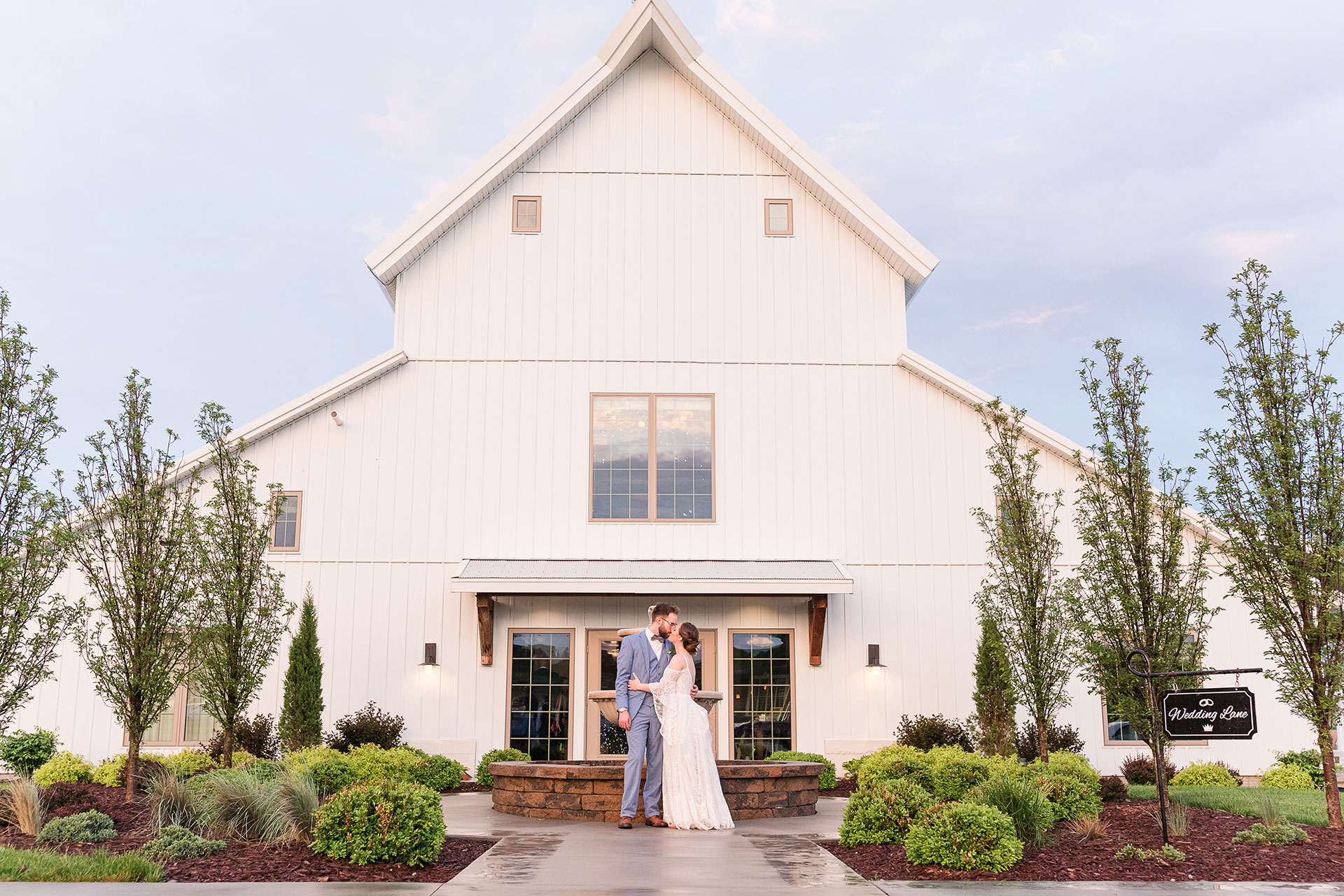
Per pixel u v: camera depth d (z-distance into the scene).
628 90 20.06
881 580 18.50
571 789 11.52
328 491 18.23
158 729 17.22
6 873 7.36
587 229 19.53
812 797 12.43
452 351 18.94
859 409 19.06
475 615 18.06
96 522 10.86
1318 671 10.10
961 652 18.28
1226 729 8.79
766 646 18.27
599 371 19.03
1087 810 10.30
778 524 18.66
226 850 8.51
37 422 10.05
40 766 16.16
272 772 10.91
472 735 17.69
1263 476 10.39
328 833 8.27
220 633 11.70
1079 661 11.88
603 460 18.78
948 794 11.32
